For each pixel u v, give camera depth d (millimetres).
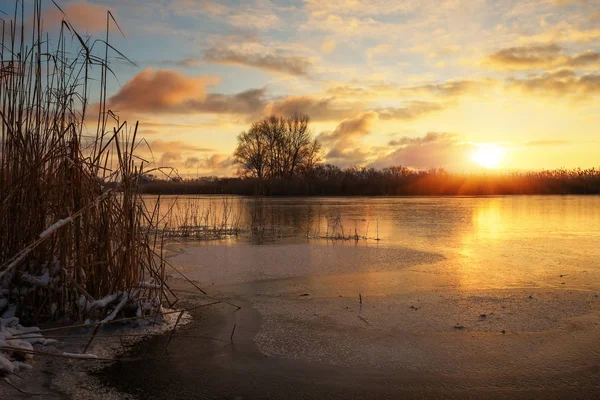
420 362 3619
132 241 4367
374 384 3264
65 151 4234
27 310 4172
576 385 3232
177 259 8102
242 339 4094
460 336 4164
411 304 5152
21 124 4262
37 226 4234
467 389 3188
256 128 50219
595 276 6547
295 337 4152
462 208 20828
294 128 50781
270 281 6348
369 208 21188
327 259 8023
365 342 4031
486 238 10688
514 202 25719
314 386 3234
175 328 4344
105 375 3361
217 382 3283
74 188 4266
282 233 12141
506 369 3486
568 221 14617
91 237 4371
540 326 4402
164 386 3213
